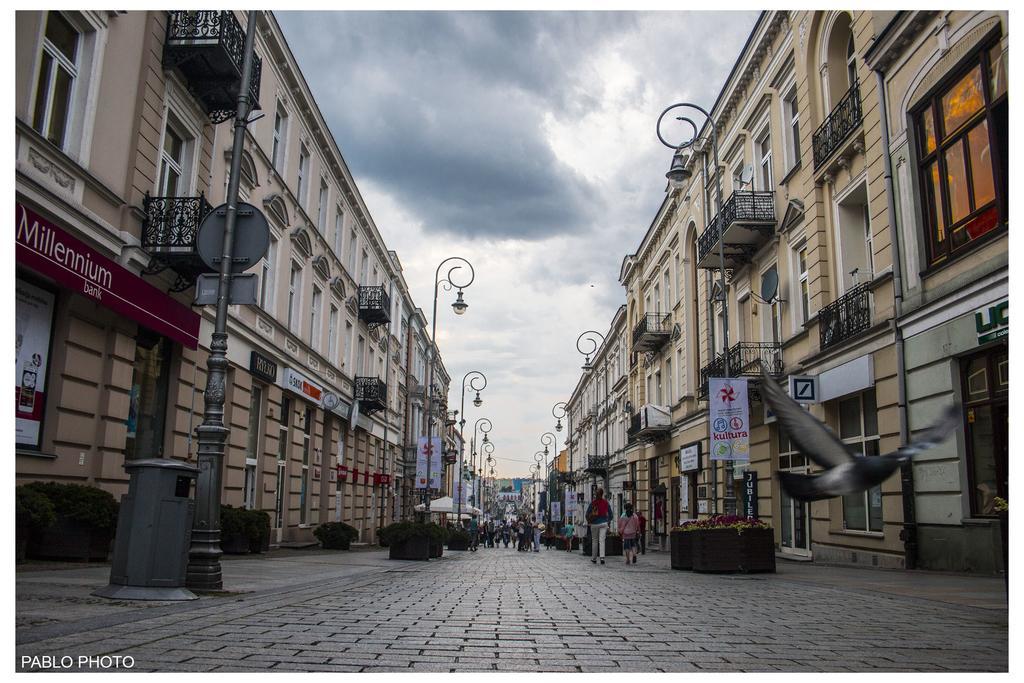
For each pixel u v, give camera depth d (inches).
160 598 279.7
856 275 687.1
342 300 1204.5
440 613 273.9
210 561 325.4
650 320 1449.3
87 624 215.2
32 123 431.2
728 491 709.3
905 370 566.9
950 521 506.0
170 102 593.6
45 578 333.1
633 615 279.9
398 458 1866.4
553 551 1604.3
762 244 892.6
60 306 458.6
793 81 815.7
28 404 431.8
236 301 356.2
